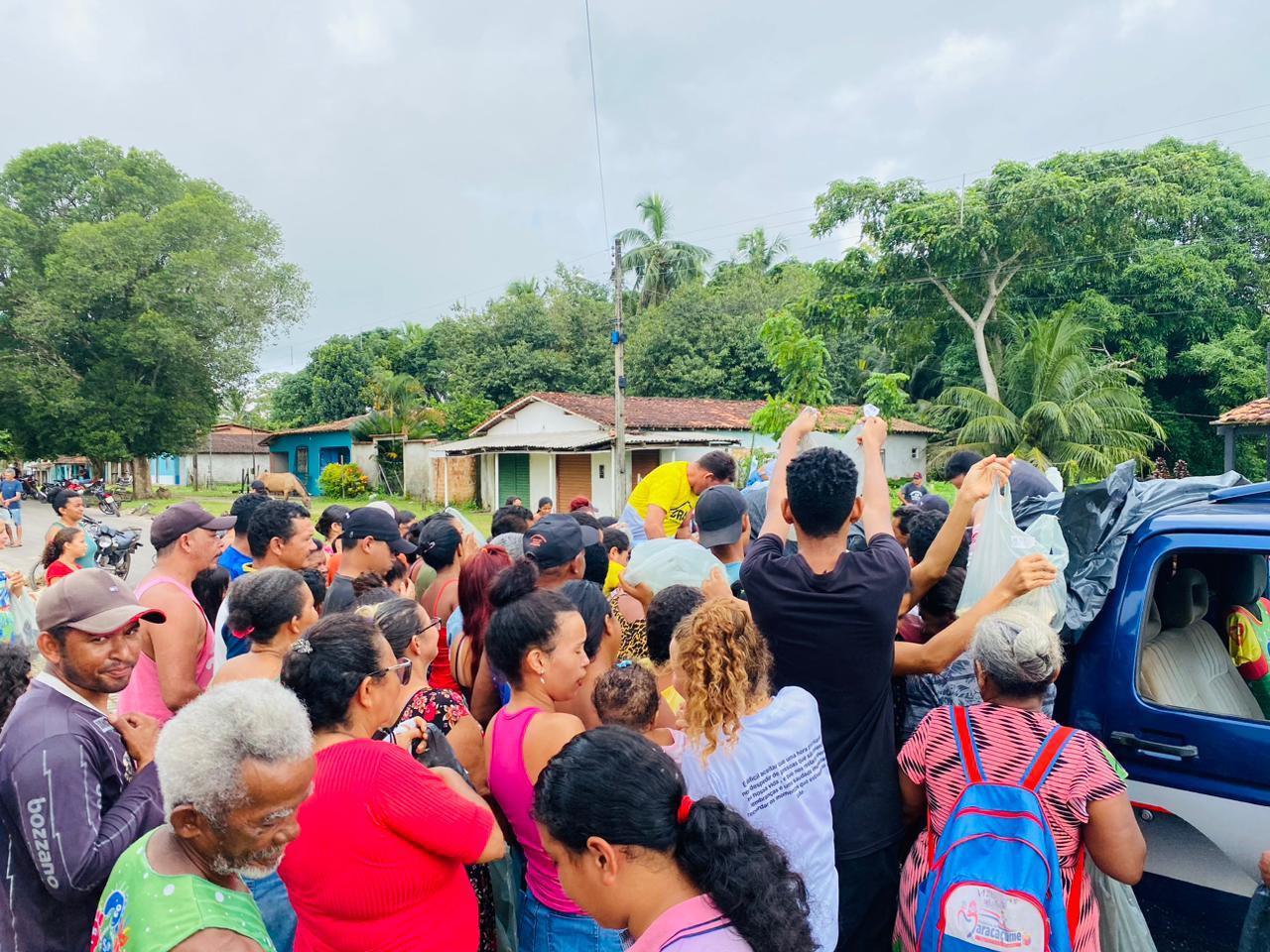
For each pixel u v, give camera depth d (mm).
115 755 2326
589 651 2990
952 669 3068
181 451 36062
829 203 27141
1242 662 3527
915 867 2459
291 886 2053
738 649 2193
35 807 2074
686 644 2242
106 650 2293
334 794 1977
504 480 29094
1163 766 2877
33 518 28203
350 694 2145
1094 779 2293
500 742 2453
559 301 38469
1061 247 24844
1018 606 2768
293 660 2172
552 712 2496
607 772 1514
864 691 2568
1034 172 25094
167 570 3686
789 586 2549
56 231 34625
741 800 2141
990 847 2215
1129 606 3027
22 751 2131
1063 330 24156
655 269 41688
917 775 2561
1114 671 3016
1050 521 3068
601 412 25672
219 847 1547
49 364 32875
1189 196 27531
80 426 32125
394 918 2004
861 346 33031
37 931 2107
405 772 2018
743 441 26250
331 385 48531
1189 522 2994
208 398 36125
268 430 54000
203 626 3531
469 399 34750
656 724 2729
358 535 4676
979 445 24359
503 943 2510
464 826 2041
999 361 27984
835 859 2570
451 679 3775
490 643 2520
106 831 2146
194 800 1503
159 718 3283
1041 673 2389
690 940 1438
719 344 34281
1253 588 3541
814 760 2219
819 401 15586
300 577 3189
